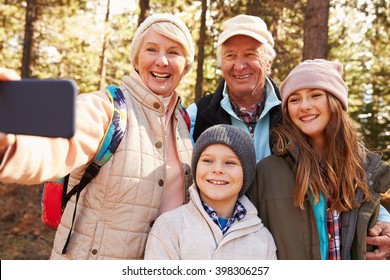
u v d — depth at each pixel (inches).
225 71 119.0
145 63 92.5
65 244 83.5
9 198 335.3
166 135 91.8
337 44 475.8
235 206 95.2
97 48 631.2
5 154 48.6
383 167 101.7
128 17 642.8
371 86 491.5
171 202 91.8
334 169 98.8
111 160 82.4
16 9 518.9
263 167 102.0
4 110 40.5
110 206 82.9
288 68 416.8
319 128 99.3
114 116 81.1
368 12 393.1
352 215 96.9
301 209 95.0
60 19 514.9
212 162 92.1
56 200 91.7
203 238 87.7
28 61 468.4
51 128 39.4
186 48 94.1
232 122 120.3
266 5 414.3
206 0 496.7
